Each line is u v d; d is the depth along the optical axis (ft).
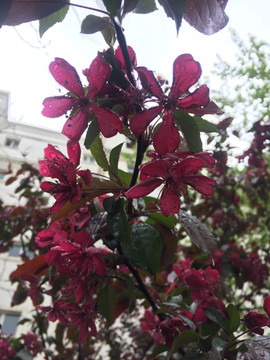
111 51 0.56
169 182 0.50
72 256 0.61
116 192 0.60
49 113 0.52
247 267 1.49
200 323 0.72
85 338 0.66
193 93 0.49
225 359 0.59
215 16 0.45
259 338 0.56
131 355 2.03
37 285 0.89
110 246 0.66
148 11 0.60
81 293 0.61
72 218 0.68
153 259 0.71
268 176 1.94
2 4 0.38
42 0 0.43
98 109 0.50
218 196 1.91
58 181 0.57
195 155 0.49
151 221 0.77
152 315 0.96
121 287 0.97
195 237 0.60
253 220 2.08
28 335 1.36
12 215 1.75
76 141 0.50
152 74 0.47
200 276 0.74
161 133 0.49
